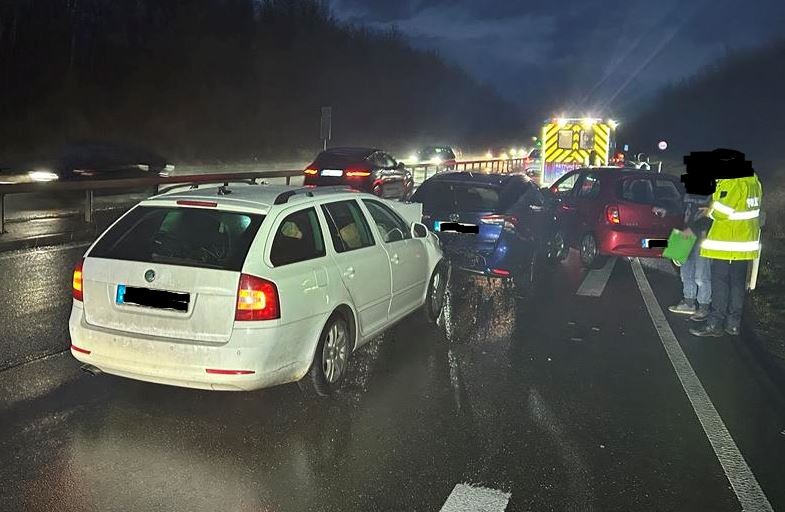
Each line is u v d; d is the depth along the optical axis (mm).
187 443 4664
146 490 4059
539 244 10688
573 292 9859
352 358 6531
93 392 5430
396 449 4688
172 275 4922
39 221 14023
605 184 11898
